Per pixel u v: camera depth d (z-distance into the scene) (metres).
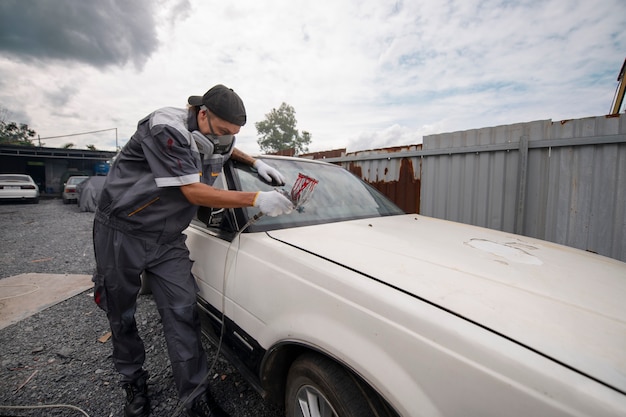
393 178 4.91
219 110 1.50
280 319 1.35
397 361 0.97
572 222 3.37
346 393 1.14
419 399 0.91
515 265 1.36
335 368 1.20
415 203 4.67
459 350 0.87
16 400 1.87
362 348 1.05
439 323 0.93
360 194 2.49
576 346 0.83
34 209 12.13
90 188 11.37
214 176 1.82
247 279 1.56
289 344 1.32
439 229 2.00
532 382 0.76
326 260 1.32
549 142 3.42
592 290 1.17
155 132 1.41
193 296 1.68
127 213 1.52
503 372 0.80
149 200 1.50
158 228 1.57
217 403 1.71
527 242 1.85
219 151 1.74
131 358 1.77
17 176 13.97
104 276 1.61
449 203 4.30
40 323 2.83
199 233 2.07
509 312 0.96
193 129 1.59
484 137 3.94
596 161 3.20
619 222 3.11
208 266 1.88
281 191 1.63
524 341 0.84
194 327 1.65
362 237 1.65
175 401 1.88
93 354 2.37
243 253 1.62
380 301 1.06
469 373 0.84
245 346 1.59
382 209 2.42
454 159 4.22
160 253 1.63
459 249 1.53
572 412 0.70
